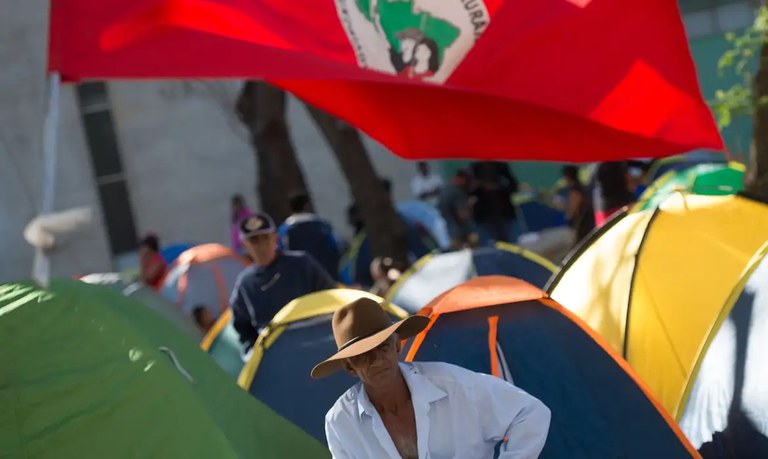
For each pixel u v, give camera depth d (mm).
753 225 16719
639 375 16312
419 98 13008
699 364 15578
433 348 15031
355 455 10656
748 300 15414
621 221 18328
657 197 18469
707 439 15031
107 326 11695
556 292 18250
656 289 16672
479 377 10664
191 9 10383
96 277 31422
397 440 10570
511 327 15039
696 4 58344
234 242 47594
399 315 20000
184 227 63094
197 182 63219
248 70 10148
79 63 9938
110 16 9992
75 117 61312
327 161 65438
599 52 12320
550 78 12281
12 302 11602
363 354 10242
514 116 13086
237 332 20344
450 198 42781
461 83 12047
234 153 63406
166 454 11203
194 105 62906
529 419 10547
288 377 18234
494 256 26500
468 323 15141
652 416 14258
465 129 13188
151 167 62906
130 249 62844
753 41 19094
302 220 27406
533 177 65938
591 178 28891
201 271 36781
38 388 11117
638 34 12367
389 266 29219
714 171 27000
